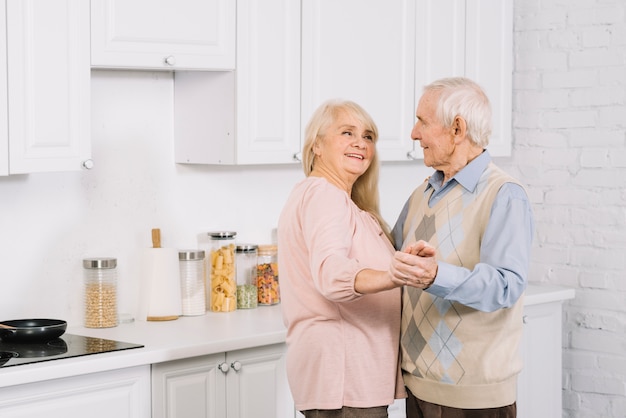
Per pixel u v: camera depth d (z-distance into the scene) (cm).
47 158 333
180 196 410
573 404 482
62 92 335
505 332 272
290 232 279
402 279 244
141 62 354
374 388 276
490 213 265
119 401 328
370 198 300
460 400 270
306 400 279
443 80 279
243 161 384
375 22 424
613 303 468
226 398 356
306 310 275
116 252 391
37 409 309
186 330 369
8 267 362
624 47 462
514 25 495
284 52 394
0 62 318
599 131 470
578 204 478
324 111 287
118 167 390
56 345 337
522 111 495
